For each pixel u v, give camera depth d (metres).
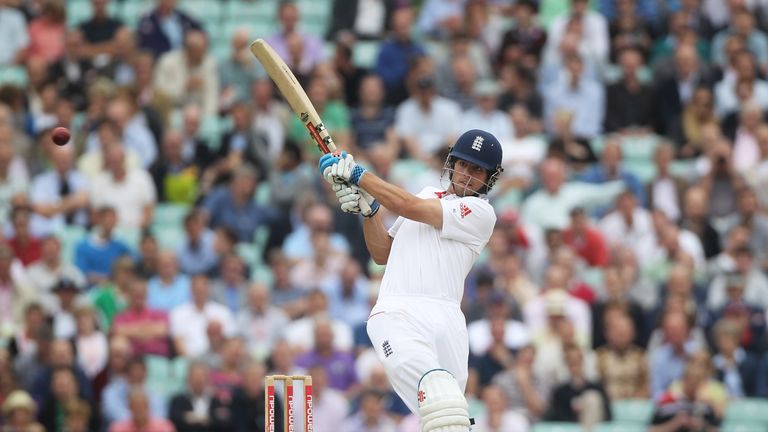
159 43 76.75
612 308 59.75
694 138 73.94
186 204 68.75
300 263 62.19
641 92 75.19
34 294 60.44
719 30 80.81
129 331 58.41
